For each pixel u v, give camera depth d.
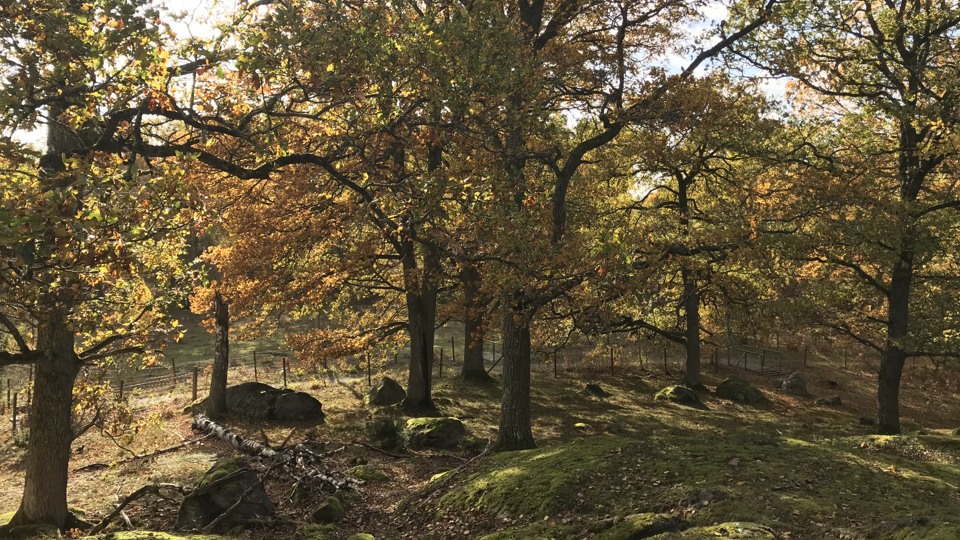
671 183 30.38
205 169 17.59
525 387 16.78
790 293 25.44
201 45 8.59
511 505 10.54
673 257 15.04
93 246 6.93
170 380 31.02
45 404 10.87
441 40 10.62
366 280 24.12
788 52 18.50
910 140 21.08
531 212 13.17
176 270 10.69
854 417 26.97
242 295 20.73
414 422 19.73
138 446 18.56
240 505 11.51
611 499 9.96
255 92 9.67
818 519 8.28
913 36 20.78
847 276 23.08
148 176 7.32
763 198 22.00
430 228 12.30
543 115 13.14
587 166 25.86
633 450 11.97
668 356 38.50
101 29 8.79
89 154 7.70
